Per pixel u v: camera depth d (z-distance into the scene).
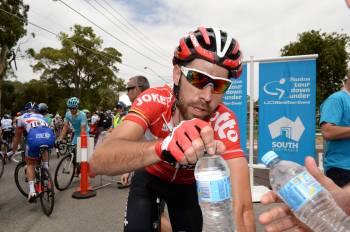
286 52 25.00
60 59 45.09
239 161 1.48
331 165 2.53
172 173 1.66
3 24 27.22
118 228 3.62
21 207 4.52
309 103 4.51
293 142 4.62
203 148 0.93
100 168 1.20
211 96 1.33
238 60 1.36
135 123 1.36
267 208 4.16
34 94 47.62
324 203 0.94
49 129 4.41
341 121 2.49
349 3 1.41
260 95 4.83
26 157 4.36
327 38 23.22
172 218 1.79
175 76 1.43
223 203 1.01
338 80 22.34
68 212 4.23
